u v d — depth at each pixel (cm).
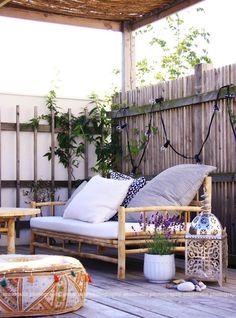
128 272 493
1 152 682
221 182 538
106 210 510
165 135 620
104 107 730
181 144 595
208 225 426
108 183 533
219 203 541
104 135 724
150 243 441
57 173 714
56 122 711
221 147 539
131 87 708
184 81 591
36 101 703
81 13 673
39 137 704
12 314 316
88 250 654
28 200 695
